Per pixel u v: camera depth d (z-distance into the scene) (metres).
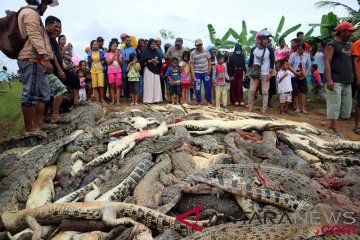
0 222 4.95
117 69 13.20
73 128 8.20
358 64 9.41
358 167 6.53
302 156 6.95
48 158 6.50
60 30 8.77
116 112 10.59
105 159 6.48
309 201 4.77
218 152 7.02
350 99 9.20
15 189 5.75
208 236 3.96
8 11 7.03
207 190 5.02
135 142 7.08
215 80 13.37
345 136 9.53
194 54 13.04
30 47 7.02
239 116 10.38
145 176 5.73
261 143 7.35
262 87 12.19
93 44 13.13
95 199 5.30
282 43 14.12
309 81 16.66
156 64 13.50
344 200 4.62
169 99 14.12
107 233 4.39
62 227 4.66
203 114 10.08
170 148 6.93
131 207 4.66
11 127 9.29
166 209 4.80
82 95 13.57
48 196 5.64
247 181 5.13
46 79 7.51
